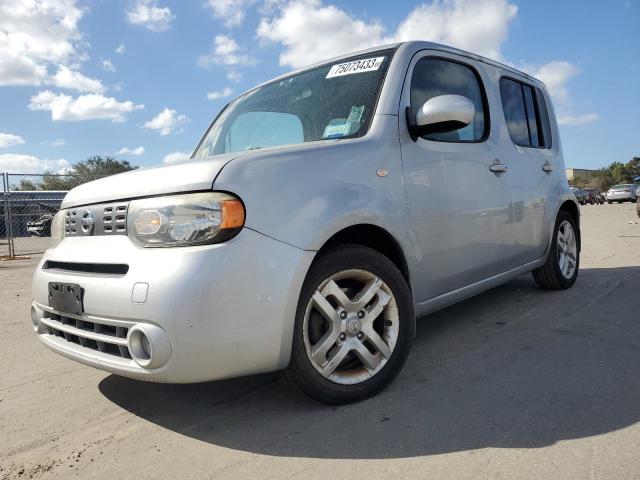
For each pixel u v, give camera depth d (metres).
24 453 2.30
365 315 2.61
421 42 3.35
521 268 4.08
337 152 2.60
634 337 3.31
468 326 3.79
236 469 2.03
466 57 3.72
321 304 2.44
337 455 2.07
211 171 2.23
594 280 5.23
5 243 11.74
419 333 3.68
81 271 2.50
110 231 2.42
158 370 2.11
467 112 2.80
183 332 2.07
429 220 2.99
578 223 5.03
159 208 2.23
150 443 2.31
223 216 2.16
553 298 4.49
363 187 2.62
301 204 2.36
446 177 3.15
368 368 2.60
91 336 2.36
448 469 1.92
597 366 2.85
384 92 2.97
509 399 2.49
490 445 2.07
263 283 2.20
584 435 2.11
